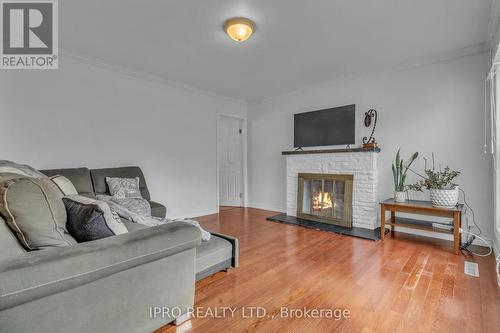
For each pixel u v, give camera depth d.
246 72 3.69
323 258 2.55
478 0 2.06
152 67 3.51
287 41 2.75
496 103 2.54
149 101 3.90
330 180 3.92
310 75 3.82
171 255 1.42
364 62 3.33
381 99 3.60
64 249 1.03
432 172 3.00
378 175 3.62
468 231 2.96
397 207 3.02
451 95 3.06
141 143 3.81
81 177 2.94
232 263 2.15
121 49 2.96
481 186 2.88
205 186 4.70
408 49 2.95
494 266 2.33
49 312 0.99
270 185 5.08
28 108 2.84
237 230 3.61
